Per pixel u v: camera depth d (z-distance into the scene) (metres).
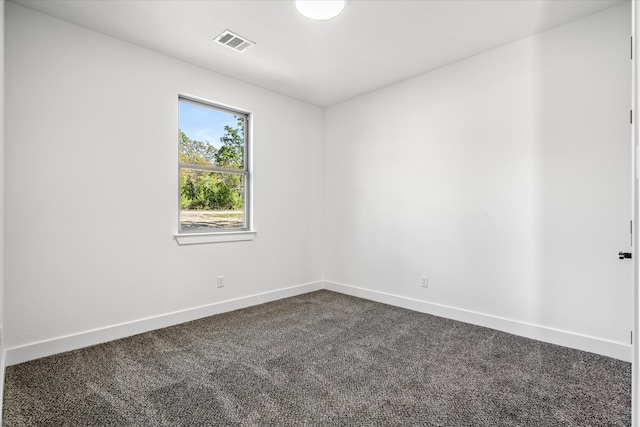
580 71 2.35
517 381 1.92
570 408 1.66
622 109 2.19
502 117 2.73
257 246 3.56
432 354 2.29
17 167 2.14
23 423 1.54
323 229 4.29
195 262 3.05
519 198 2.64
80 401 1.72
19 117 2.15
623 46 2.18
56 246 2.30
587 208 2.33
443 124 3.11
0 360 1.79
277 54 2.86
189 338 2.59
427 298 3.24
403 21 2.37
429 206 3.22
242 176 3.54
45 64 2.26
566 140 2.41
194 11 2.25
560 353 2.29
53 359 2.20
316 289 4.21
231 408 1.66
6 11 2.11
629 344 2.16
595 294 2.30
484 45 2.72
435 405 1.69
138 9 2.22
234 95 3.35
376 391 1.82
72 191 2.37
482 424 1.54
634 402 0.92
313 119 4.17
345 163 4.02
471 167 2.92
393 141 3.52
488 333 2.68
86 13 2.26
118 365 2.12
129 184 2.64
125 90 2.62
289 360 2.21
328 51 2.81
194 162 3.17
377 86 3.57
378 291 3.68
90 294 2.45
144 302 2.73
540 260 2.54
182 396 1.77
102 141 2.50
